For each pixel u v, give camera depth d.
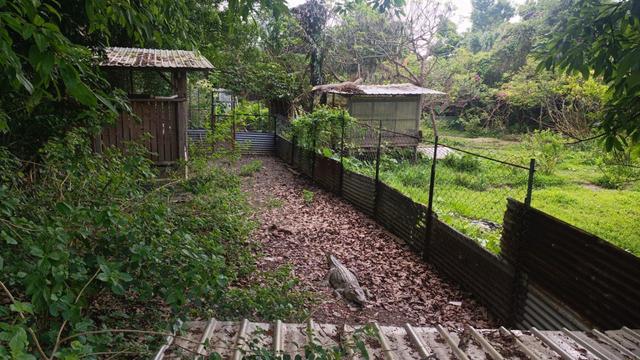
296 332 3.09
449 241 5.89
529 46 24.83
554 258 3.94
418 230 6.80
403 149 15.78
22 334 1.38
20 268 2.05
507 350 2.97
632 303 3.18
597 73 4.25
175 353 2.54
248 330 3.01
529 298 4.30
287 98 20.95
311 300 4.77
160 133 8.45
